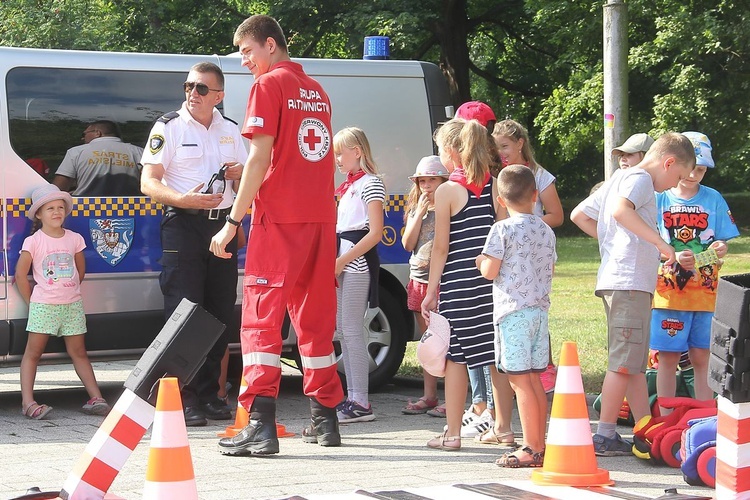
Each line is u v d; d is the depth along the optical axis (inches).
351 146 359.6
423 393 435.2
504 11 1552.7
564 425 256.2
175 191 344.2
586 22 1304.1
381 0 1242.6
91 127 378.0
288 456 295.3
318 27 1288.1
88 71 379.2
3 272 363.9
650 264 296.4
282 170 293.6
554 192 346.6
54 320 362.3
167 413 204.7
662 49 1209.4
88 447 220.7
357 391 363.6
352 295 362.3
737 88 1208.8
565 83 1614.2
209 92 352.2
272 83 292.0
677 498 225.0
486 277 282.5
